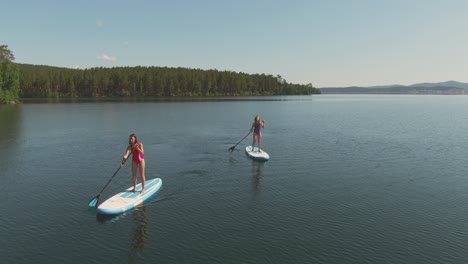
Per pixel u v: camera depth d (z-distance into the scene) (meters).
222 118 44.47
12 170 16.11
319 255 8.34
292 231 9.62
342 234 9.48
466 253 8.52
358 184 14.13
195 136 27.53
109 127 33.41
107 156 19.39
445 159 18.92
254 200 12.07
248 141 24.98
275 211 11.07
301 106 79.94
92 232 9.50
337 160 18.50
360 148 22.11
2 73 75.75
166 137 26.94
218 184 13.95
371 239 9.20
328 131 31.17
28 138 25.92
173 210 11.09
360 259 8.19
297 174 15.57
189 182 14.17
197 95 155.00
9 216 10.56
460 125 36.84
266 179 14.72
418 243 9.00
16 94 80.12
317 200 12.16
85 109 60.41
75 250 8.51
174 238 9.16
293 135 28.36
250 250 8.54
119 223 10.09
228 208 11.29
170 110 59.34
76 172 15.77
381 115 52.22
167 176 15.09
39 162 17.80
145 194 12.11
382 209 11.36
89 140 25.11
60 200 12.01
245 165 17.23
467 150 21.58
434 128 33.81
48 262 7.95
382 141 25.06
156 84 142.00
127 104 79.38
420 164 17.70
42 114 48.78
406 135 28.45
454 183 14.36
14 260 8.02
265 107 72.50
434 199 12.39
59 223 10.07
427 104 100.12
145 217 10.53
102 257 8.19
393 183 14.32
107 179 14.65
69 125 34.94
